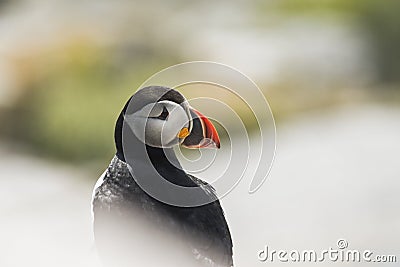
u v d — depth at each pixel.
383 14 28.84
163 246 7.45
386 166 16.53
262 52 27.08
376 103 23.47
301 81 25.41
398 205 14.97
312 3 30.64
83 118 24.45
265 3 31.53
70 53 27.42
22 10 32.62
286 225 14.55
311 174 16.33
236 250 13.87
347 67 26.98
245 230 14.42
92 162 23.94
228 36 28.84
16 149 24.75
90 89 25.66
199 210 7.70
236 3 32.06
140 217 7.54
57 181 20.06
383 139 18.08
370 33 28.75
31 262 13.55
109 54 27.58
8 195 18.34
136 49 28.16
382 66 27.81
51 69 26.94
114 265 7.50
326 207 15.02
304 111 23.69
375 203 15.02
